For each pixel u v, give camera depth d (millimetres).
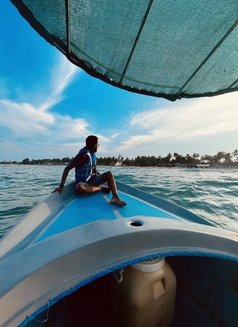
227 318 1568
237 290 1524
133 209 2729
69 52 2268
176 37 2215
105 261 1087
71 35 2104
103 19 2012
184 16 2010
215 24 2066
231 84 2768
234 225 6535
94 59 2410
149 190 12148
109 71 2584
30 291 909
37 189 13062
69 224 2230
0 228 5891
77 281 991
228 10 1921
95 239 1130
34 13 1865
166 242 1241
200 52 2363
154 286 1369
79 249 1064
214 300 1672
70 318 1712
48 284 948
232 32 2121
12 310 847
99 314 1749
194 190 12242
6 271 976
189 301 1845
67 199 3613
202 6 1905
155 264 1394
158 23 2080
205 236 1341
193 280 1858
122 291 1390
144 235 1213
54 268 988
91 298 1868
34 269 960
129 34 2174
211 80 2736
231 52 2334
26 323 831
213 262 1715
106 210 2639
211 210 8039
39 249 1104
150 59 2455
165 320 1458
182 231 1303
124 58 2422
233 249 1362
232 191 12102
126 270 1391
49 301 908
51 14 1886
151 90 2920
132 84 2795
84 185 3424
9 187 14062
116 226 1298
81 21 1985
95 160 4105
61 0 1786
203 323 1688
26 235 2166
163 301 1418
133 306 1338
